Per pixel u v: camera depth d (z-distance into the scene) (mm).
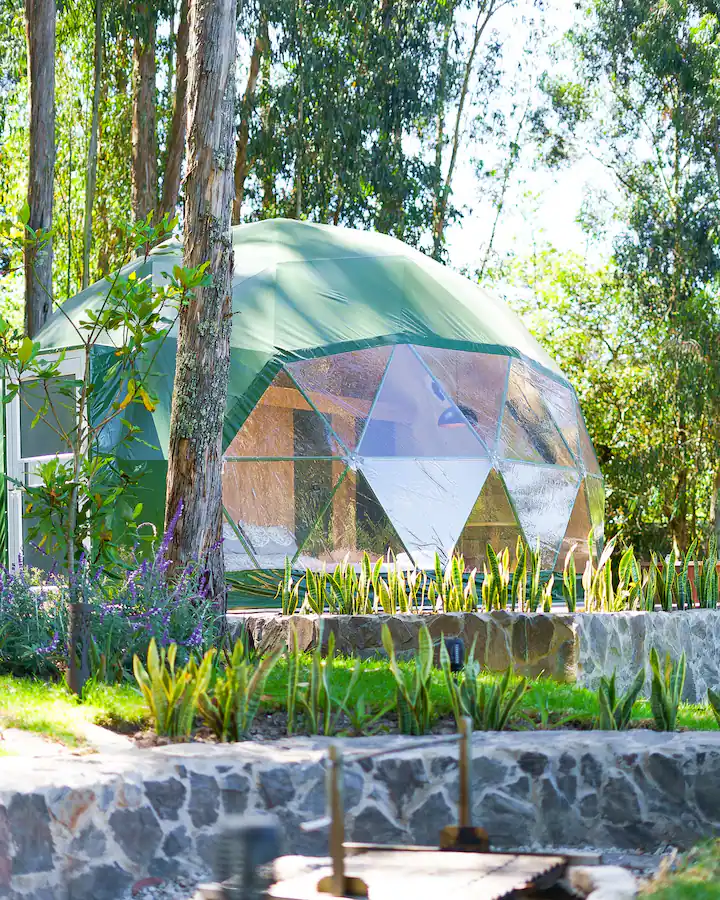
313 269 14414
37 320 17781
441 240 26297
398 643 10102
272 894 3535
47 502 8789
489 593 10617
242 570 12367
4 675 7758
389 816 5699
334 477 12727
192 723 6477
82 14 25094
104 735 6043
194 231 9391
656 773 5832
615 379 27609
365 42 23625
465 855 3932
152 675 6273
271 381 12836
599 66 27109
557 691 8445
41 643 7848
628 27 25969
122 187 27188
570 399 16641
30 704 6484
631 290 26219
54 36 18188
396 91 23625
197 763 5379
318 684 6680
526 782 5906
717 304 26016
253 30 23094
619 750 5926
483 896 3371
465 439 13625
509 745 6008
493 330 15102
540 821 5867
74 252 28312
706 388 24016
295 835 5488
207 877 5113
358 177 23641
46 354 13930
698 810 5734
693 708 8891
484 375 14438
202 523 9258
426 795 5793
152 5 21547
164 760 5371
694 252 25188
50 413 14203
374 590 10641
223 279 9445
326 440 12789
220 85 9430
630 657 10523
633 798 5832
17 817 4512
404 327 13898
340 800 3619
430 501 13031
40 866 4551
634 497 25312
